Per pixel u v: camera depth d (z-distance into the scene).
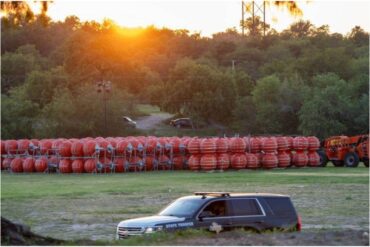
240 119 156.62
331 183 64.06
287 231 26.33
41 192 59.09
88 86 152.25
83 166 89.81
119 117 145.12
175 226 25.73
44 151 93.31
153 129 159.88
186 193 56.19
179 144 92.19
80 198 53.62
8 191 60.56
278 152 90.00
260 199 26.77
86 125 139.75
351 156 91.25
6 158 96.12
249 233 24.88
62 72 185.75
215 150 87.12
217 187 61.22
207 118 161.88
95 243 23.83
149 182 69.25
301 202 48.41
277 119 150.75
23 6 29.11
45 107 145.00
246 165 88.38
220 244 22.61
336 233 24.78
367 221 38.16
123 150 89.69
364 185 61.69
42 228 37.12
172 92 163.62
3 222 23.78
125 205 48.06
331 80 149.00
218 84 160.62
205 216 26.17
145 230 25.67
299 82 156.00
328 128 134.62
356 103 137.12
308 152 91.81
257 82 166.00
